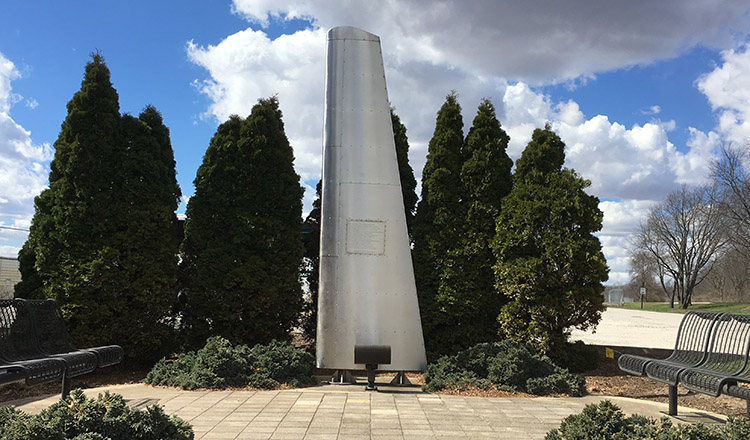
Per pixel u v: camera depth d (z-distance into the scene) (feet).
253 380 23.50
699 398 24.38
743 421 13.20
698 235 143.02
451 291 31.76
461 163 33.73
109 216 28.53
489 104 34.04
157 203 30.04
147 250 29.30
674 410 19.58
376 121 25.46
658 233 148.05
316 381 25.27
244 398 21.09
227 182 32.24
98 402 12.16
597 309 29.58
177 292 32.99
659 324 83.05
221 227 32.27
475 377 24.07
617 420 12.87
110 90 29.14
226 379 23.36
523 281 29.60
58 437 10.52
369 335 24.11
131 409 12.17
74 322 27.35
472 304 31.63
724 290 173.27
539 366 24.17
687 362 20.77
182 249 33.53
